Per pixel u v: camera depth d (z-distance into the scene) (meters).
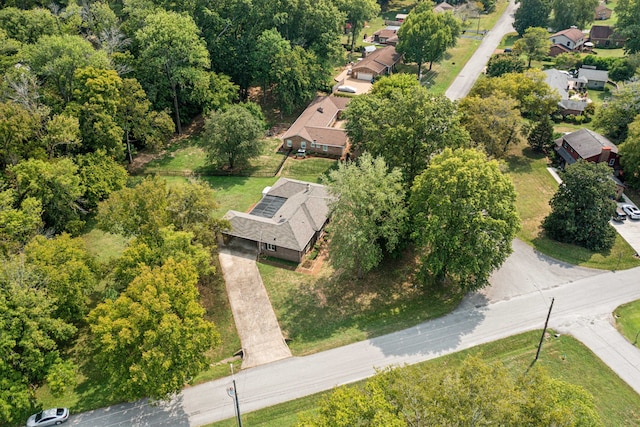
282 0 102.94
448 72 126.50
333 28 109.56
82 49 77.69
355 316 57.97
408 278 63.34
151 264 52.94
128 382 43.25
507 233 56.91
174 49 87.25
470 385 34.19
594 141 83.31
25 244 55.62
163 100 92.44
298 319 57.62
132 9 94.19
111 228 56.91
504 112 81.94
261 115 95.81
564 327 56.00
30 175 61.19
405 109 67.50
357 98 86.38
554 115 105.50
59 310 51.56
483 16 171.00
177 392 45.88
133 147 86.50
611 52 142.12
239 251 68.19
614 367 51.31
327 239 70.56
